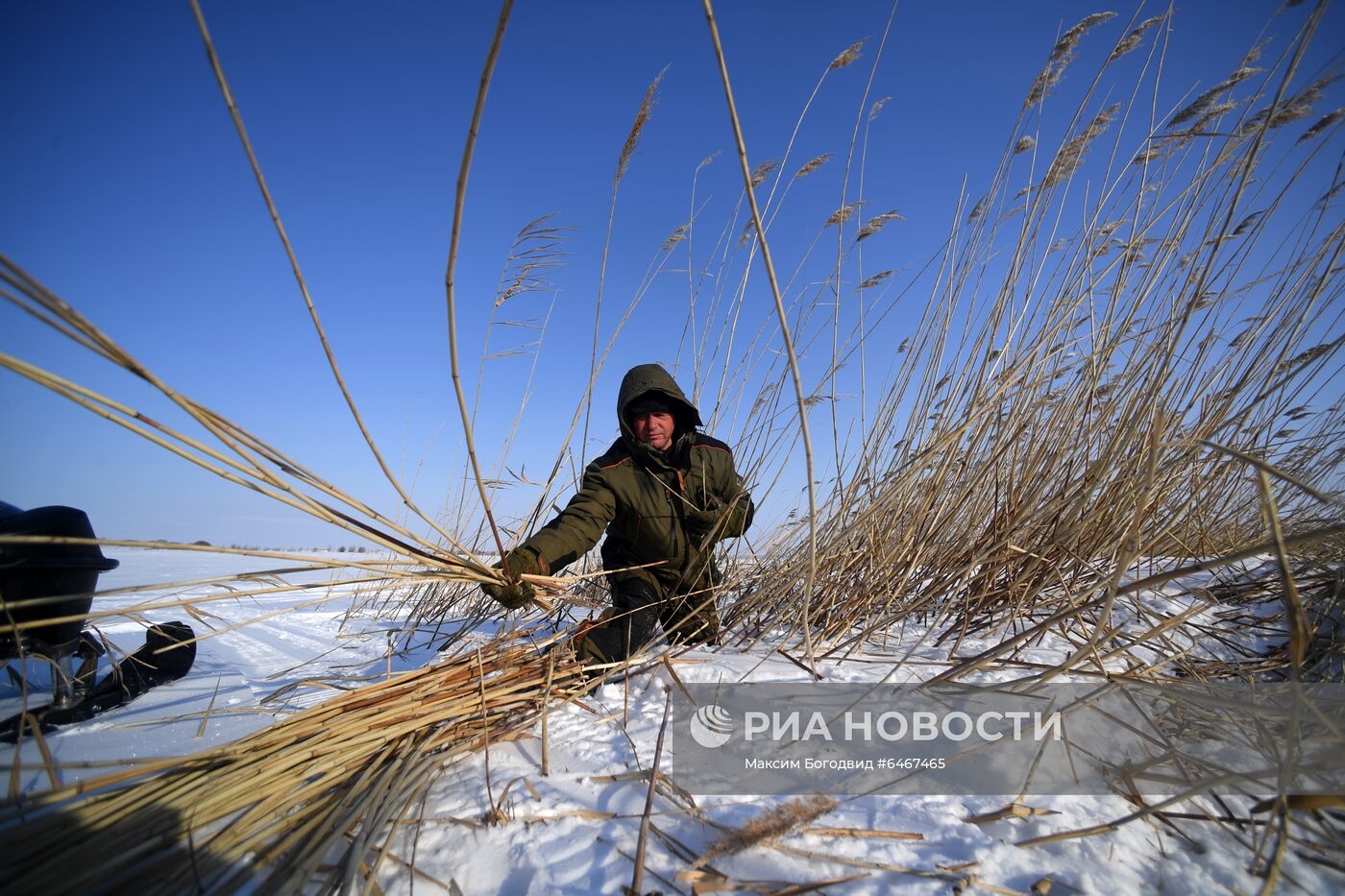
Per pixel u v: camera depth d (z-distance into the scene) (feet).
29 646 6.24
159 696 8.14
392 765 5.32
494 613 12.85
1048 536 8.54
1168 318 8.35
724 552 10.60
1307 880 3.89
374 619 15.14
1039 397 9.02
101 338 3.84
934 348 9.62
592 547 8.05
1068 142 8.93
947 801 4.65
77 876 3.75
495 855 4.30
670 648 7.89
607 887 3.92
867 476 9.54
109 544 4.60
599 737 5.88
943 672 6.50
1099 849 4.12
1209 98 8.12
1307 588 7.66
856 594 8.72
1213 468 7.71
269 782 4.93
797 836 4.25
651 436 8.55
